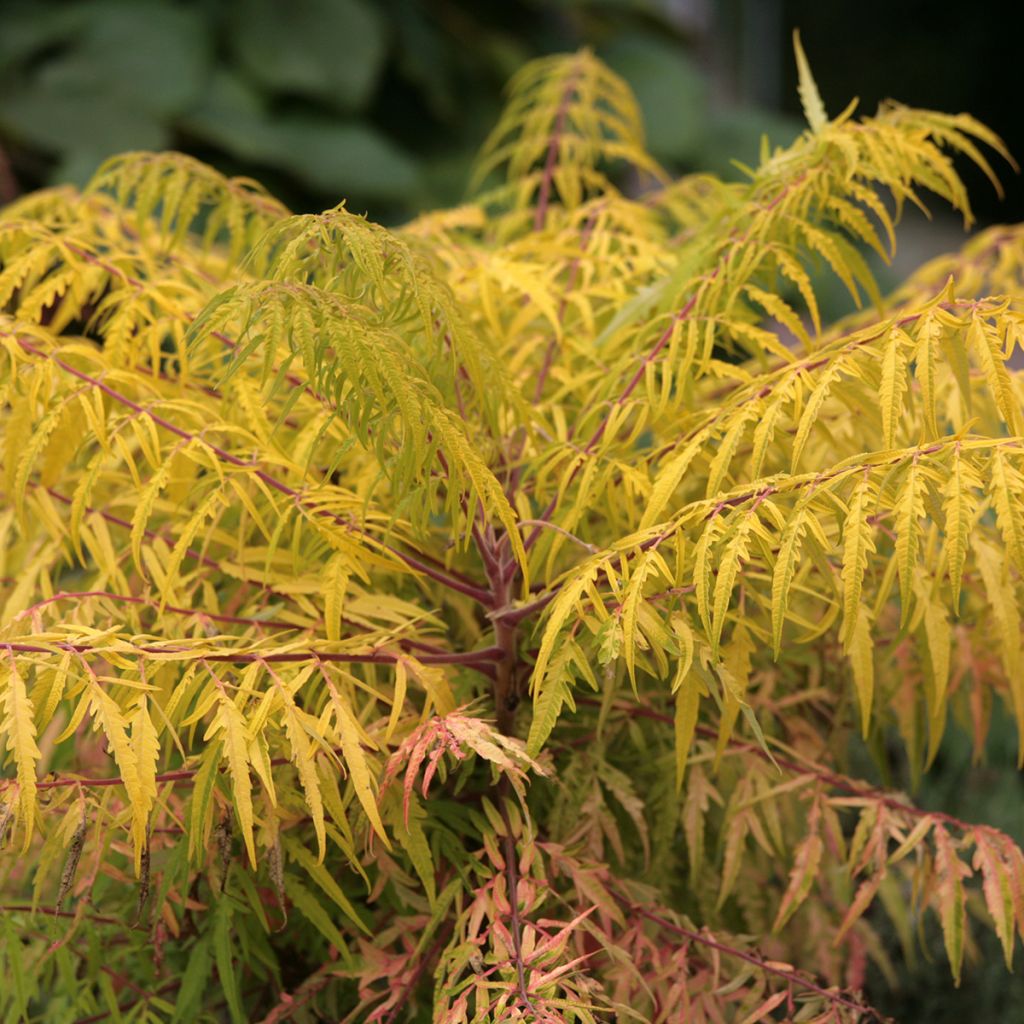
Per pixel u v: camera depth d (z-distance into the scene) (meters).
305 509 1.47
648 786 1.68
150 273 1.70
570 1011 1.38
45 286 1.56
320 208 4.14
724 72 6.43
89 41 3.82
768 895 1.75
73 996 1.52
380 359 1.33
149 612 1.63
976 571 1.62
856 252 1.56
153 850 1.54
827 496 1.32
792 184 1.58
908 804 1.59
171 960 1.65
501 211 4.09
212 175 1.72
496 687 1.54
